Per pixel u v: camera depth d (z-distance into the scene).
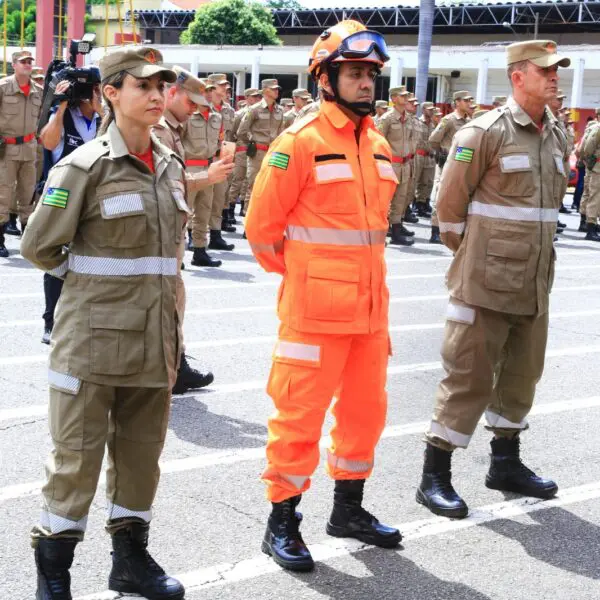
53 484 3.74
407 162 15.33
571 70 41.03
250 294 10.48
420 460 5.80
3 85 11.91
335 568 4.36
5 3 18.30
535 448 6.12
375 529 4.60
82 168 3.66
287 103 20.41
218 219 13.62
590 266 14.09
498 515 5.05
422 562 4.46
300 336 4.29
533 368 5.22
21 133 12.00
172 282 3.83
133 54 3.63
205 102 6.89
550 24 63.19
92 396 3.71
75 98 7.06
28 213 12.66
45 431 5.93
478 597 4.15
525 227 4.93
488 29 66.69
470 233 4.99
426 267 13.20
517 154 4.89
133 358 3.72
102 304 3.71
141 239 3.71
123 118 3.71
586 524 4.98
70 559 3.79
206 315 9.37
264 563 4.36
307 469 4.36
